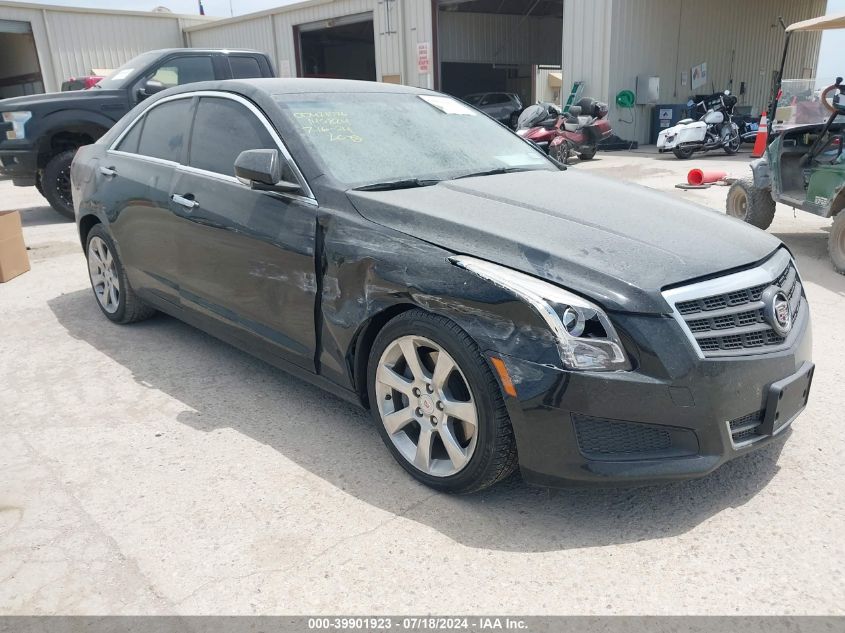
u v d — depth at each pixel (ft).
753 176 25.49
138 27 89.45
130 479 10.00
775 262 9.51
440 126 13.14
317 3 78.95
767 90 84.53
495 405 8.39
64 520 9.07
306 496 9.50
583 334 8.02
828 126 22.63
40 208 35.09
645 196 11.32
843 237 20.57
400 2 72.02
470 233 9.07
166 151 13.99
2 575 8.06
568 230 9.19
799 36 87.10
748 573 7.88
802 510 9.01
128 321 16.49
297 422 11.67
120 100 30.04
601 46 61.21
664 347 7.93
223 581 7.89
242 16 86.53
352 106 12.49
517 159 13.16
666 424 8.05
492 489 9.62
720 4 72.74
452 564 8.09
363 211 10.02
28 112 28.78
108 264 16.34
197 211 12.48
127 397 12.73
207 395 12.76
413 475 9.74
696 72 72.59
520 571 7.97
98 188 15.62
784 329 8.91
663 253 8.71
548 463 8.26
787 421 9.00
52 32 83.25
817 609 7.33
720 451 8.30
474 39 88.89
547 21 95.71
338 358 10.30
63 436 11.31
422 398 9.34
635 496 9.40
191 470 10.22
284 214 10.85
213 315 12.85
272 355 11.78
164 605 7.55
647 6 63.52
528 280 8.25
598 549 8.33
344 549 8.39
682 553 8.23
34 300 19.06
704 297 8.29
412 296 8.96
